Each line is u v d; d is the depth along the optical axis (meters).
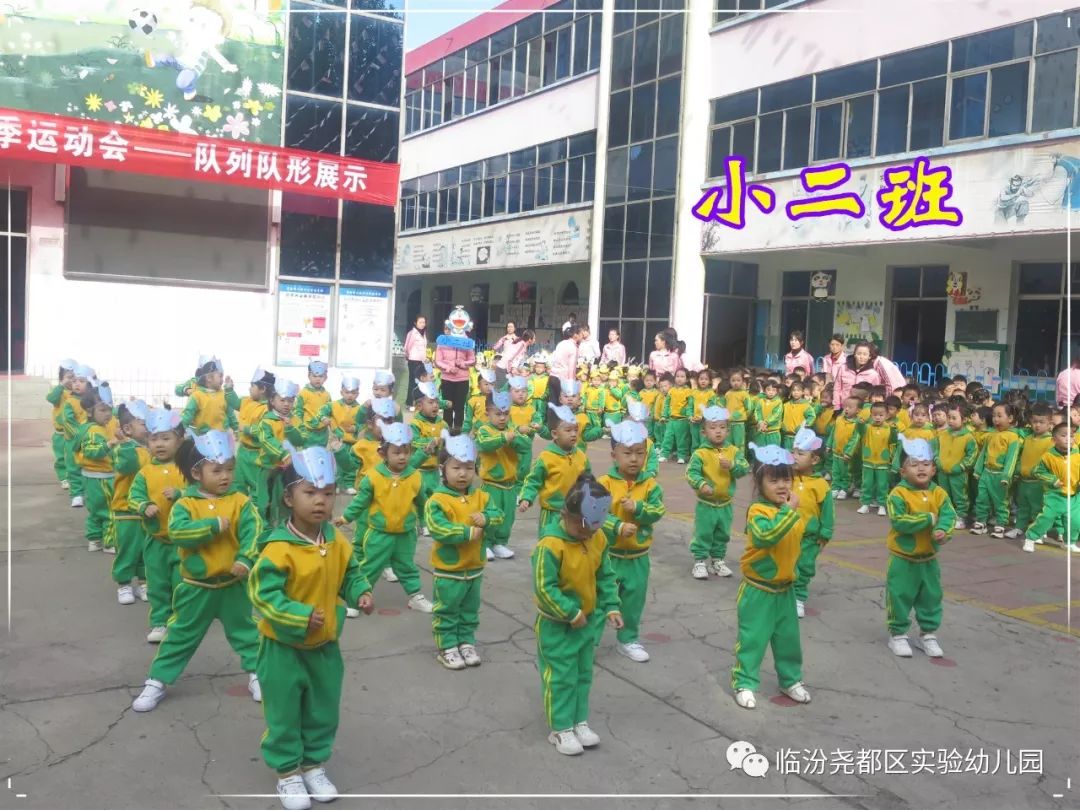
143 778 3.85
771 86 18.05
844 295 18.80
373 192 15.95
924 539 5.71
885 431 10.51
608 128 22.22
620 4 21.88
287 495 3.72
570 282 26.64
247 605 4.67
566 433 6.56
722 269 20.11
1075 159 12.82
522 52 25.92
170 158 14.28
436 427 8.13
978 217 14.05
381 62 16.22
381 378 9.34
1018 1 13.64
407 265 32.00
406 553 6.30
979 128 14.27
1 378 14.43
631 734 4.53
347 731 4.41
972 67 14.37
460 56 28.92
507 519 7.78
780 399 12.52
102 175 14.64
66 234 14.52
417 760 4.15
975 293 16.16
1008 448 9.41
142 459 5.98
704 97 19.55
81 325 14.72
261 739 4.25
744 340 20.70
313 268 16.12
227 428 9.29
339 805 3.73
